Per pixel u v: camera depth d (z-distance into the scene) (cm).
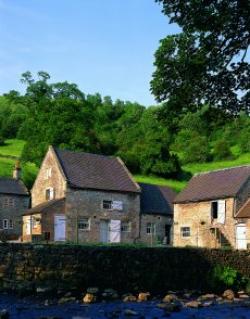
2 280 2556
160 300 2561
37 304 2292
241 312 2272
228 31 1550
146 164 10138
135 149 10581
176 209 5728
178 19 1609
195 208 5484
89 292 2595
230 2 1505
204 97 1667
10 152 11575
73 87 11519
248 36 1539
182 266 3022
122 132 12762
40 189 6241
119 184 6175
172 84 1695
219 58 1598
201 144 11506
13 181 7675
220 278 3105
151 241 6100
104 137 11544
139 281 2834
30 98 11819
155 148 10181
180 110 1711
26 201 7538
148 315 2128
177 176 10125
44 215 5522
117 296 2597
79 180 5875
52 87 11744
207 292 3011
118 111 16962
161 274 2928
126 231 6125
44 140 8950
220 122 1722
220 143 11562
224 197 5144
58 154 6119
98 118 13900
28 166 9356
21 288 2538
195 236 5416
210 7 1542
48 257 2597
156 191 6850
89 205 5844
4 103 16475
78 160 6209
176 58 1678
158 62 1695
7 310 2088
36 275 2561
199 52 1620
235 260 3253
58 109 9106
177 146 12125
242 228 4912
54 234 5550
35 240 5394
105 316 2050
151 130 11625
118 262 2784
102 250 2745
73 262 2648
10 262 2569
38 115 9450
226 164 10850
